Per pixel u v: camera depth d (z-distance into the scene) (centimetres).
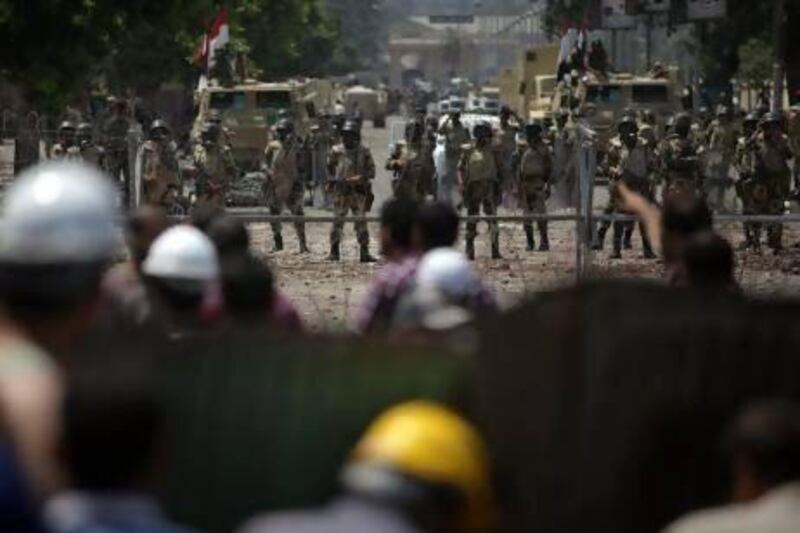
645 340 1656
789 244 6525
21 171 6944
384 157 15538
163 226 2583
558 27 19162
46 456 1362
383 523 1198
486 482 1260
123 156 6725
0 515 1268
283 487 1620
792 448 1346
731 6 16700
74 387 1255
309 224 7250
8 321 1571
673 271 2558
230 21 12750
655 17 17725
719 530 1352
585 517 1631
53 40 8619
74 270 1563
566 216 5100
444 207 2684
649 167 6806
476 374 1645
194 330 1953
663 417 1642
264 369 1634
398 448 1210
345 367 1633
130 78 16888
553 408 1650
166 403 1358
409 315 2381
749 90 17038
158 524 1235
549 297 1695
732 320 1650
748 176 6962
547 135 7725
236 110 11769
